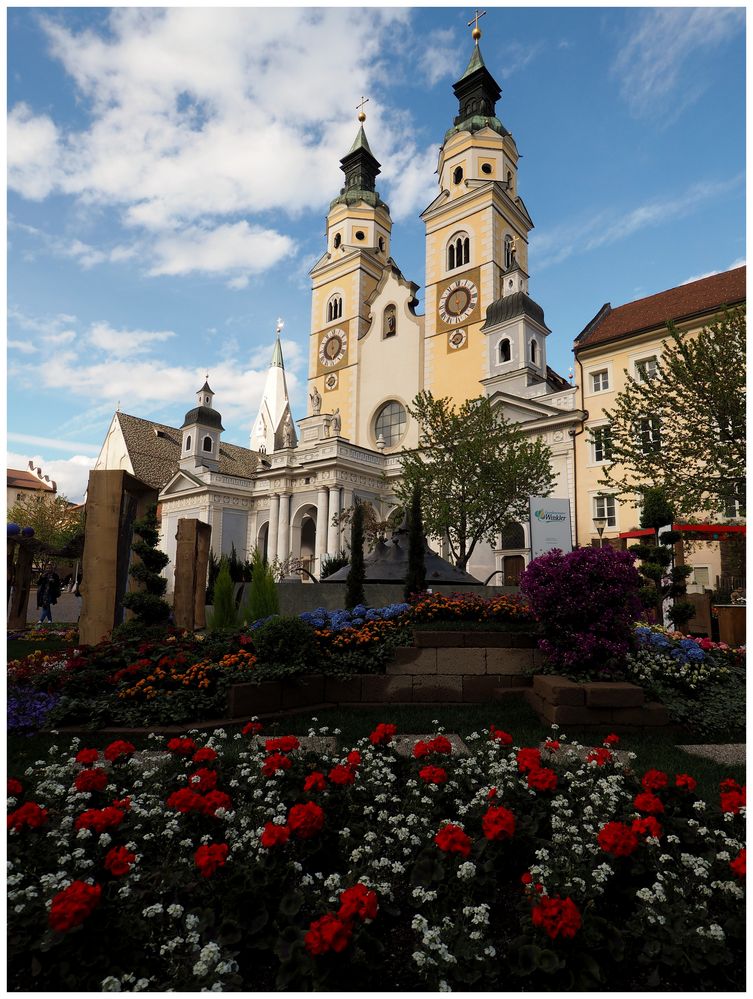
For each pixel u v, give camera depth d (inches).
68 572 1578.5
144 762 197.6
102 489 421.1
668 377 767.1
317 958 98.5
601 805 151.2
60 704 259.1
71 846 129.1
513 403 1307.8
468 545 1343.5
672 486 737.6
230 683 276.2
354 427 1937.7
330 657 322.0
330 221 2215.8
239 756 190.1
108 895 111.0
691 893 119.3
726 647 384.5
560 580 305.1
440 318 1758.1
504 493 972.6
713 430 718.5
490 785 165.5
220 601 481.7
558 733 255.9
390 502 1662.2
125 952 100.7
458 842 120.3
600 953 105.5
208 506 1876.2
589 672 289.1
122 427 2546.8
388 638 336.8
